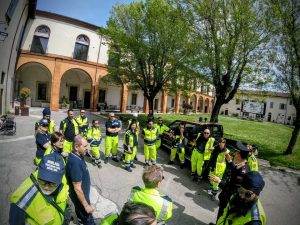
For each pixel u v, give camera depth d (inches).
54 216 97.6
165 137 437.4
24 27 851.4
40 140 209.6
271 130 1221.7
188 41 538.6
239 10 444.8
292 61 446.6
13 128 505.7
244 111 2353.6
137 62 687.1
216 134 389.4
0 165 277.7
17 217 90.4
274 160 467.5
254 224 99.6
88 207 133.3
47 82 1083.3
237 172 157.5
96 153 309.4
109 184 258.4
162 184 277.9
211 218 209.8
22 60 903.7
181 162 347.3
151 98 716.7
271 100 2284.7
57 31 967.0
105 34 697.0
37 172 97.3
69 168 131.9
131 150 306.8
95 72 1056.2
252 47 465.4
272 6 422.9
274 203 271.7
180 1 518.3
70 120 298.8
